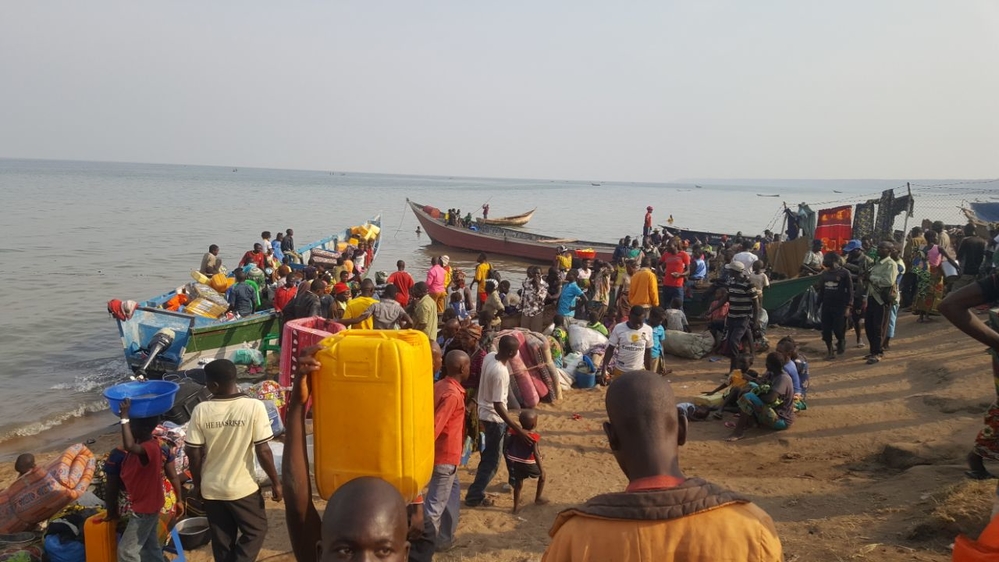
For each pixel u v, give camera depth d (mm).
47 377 14430
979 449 5402
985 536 2598
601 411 10727
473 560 6129
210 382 5285
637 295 14031
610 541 1880
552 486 7980
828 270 12570
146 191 97375
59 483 6293
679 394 11312
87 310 20609
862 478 7359
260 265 19672
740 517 1894
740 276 11992
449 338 9398
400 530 2172
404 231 50906
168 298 16000
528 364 11078
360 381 2672
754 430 9406
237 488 5219
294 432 2715
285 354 8031
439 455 5766
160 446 5699
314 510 2748
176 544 5992
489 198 119188
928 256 14336
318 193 114375
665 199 148000
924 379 10555
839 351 12742
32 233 39875
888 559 4938
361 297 11461
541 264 34125
